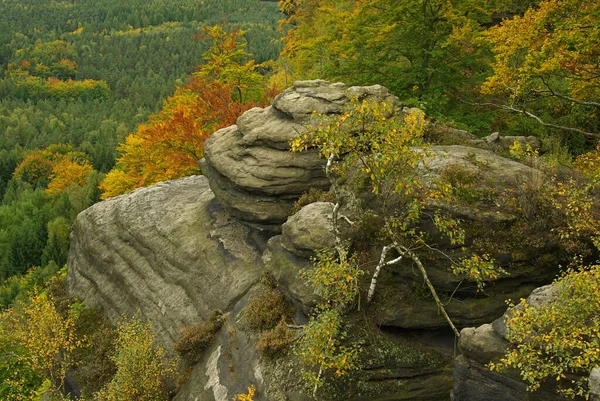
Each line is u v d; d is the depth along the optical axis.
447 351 11.89
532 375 8.56
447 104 20.27
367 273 12.30
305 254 13.28
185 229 18.58
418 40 19.84
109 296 19.86
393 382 11.57
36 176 98.50
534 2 24.81
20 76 181.50
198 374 14.38
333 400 11.39
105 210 22.44
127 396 14.58
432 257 11.87
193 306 16.55
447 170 12.46
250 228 17.12
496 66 17.14
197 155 24.48
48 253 50.66
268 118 16.83
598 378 7.88
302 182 15.60
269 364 12.57
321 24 35.34
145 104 163.50
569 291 9.08
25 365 21.70
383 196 12.10
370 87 16.77
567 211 10.88
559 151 14.95
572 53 15.10
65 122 145.25
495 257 11.58
